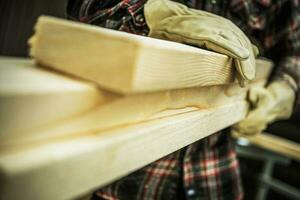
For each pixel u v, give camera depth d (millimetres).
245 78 616
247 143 2090
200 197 1063
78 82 349
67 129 335
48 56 376
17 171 272
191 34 619
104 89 356
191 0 901
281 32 1279
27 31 837
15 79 313
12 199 275
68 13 851
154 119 464
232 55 570
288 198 2766
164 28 678
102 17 777
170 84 398
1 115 278
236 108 810
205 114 586
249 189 2787
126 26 771
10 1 802
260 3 1132
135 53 321
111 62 336
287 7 1229
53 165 298
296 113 2529
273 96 1120
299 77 1232
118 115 392
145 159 423
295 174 2768
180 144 513
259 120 1021
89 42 349
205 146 1083
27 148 301
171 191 1045
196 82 476
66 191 315
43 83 320
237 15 1071
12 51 831
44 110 308
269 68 1196
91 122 359
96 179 347
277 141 1881
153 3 722
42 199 295
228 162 1160
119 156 374
